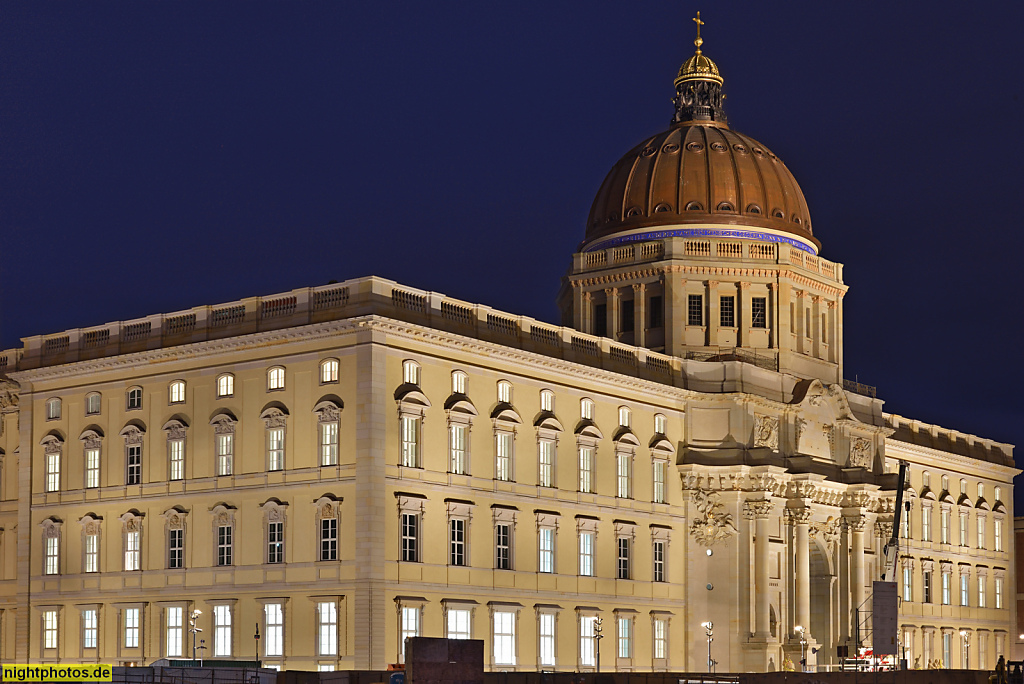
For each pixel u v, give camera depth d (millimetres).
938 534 158875
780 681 98750
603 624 112812
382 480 95562
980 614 165500
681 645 121000
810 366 139375
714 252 135625
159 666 83125
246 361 102188
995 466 171375
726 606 121938
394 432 97188
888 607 106438
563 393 112375
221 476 101938
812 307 141875
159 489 105000
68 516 109750
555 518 109500
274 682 82875
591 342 117625
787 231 139625
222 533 101250
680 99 149625
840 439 138250
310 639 95875
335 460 96812
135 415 107500
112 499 107438
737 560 122312
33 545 111438
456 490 101562
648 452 120000
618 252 139625
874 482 138500
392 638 95062
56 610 108750
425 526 98688
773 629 124375
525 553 106812
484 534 103500
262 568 98875
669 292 134875
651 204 139750
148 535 104938
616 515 115750
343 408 96688
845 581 135875
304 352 99312
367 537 94312
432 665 77062
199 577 101812
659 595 119438
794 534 127812
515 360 107875
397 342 98188
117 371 109125
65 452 110938
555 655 108250
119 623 105188
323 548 96438
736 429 124562
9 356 117562
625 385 118438
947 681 99125
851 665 122750
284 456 99188
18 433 116750
